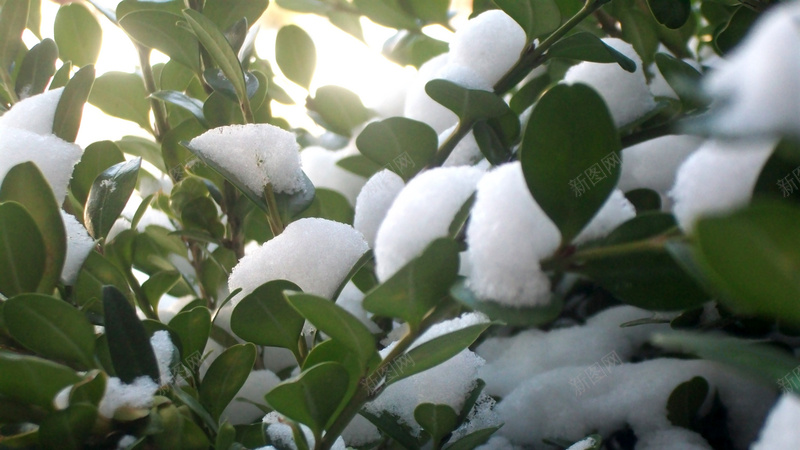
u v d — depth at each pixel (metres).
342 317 0.26
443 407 0.30
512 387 0.36
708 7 0.40
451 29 0.45
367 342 0.27
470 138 0.37
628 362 0.36
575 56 0.34
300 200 0.33
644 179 0.37
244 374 0.30
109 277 0.33
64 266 0.31
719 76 0.25
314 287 0.32
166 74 0.39
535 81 0.39
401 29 0.45
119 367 0.28
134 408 0.28
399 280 0.26
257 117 0.38
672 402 0.32
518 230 0.26
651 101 0.35
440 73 0.36
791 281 0.20
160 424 0.28
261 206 0.32
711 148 0.26
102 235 0.33
